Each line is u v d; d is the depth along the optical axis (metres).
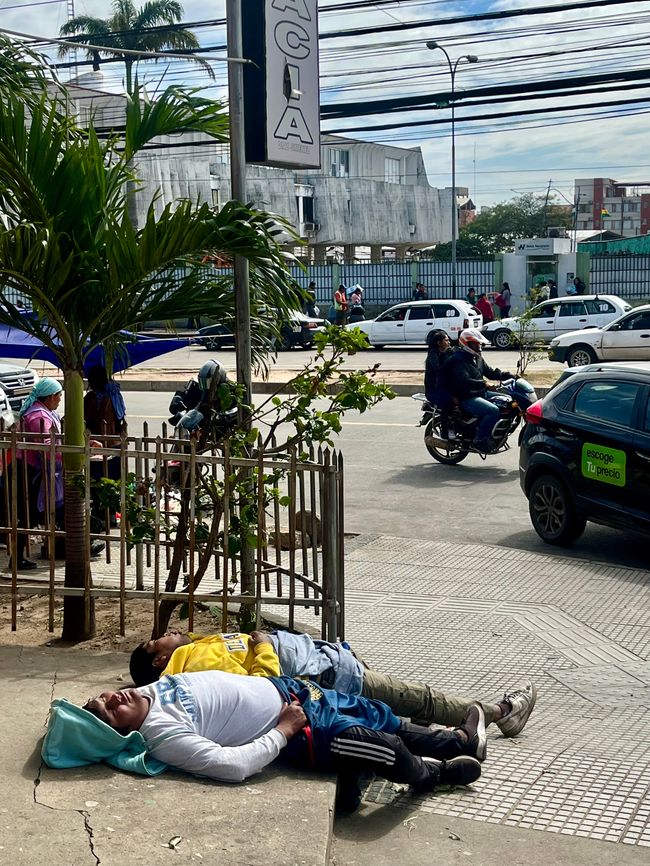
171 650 4.48
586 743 4.74
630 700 5.34
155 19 42.91
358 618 6.78
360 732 3.95
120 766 3.89
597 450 8.43
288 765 4.03
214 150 48.78
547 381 21.44
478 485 11.59
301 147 6.41
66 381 5.77
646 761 4.51
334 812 3.88
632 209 179.62
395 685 4.48
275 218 5.56
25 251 5.23
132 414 18.25
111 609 6.52
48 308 5.55
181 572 7.34
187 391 8.97
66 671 5.10
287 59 6.21
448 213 67.44
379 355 29.98
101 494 5.68
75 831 3.43
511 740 4.79
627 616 6.78
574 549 8.83
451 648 6.18
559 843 3.79
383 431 15.48
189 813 3.58
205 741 3.86
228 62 5.89
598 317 27.88
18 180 5.46
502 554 8.44
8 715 4.43
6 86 5.69
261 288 6.11
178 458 5.36
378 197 62.06
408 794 4.20
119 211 5.85
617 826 3.91
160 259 5.45
